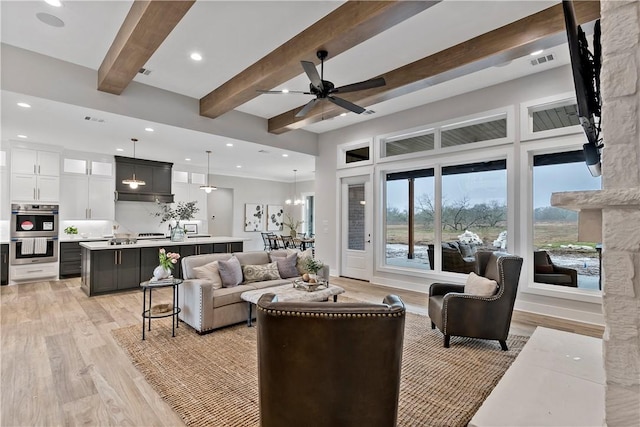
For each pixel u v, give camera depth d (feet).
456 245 17.37
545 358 5.63
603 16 2.27
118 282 17.83
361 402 4.50
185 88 16.31
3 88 12.24
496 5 9.91
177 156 26.03
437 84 14.89
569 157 13.93
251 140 20.40
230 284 13.42
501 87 15.20
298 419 4.51
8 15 10.43
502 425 3.88
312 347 4.43
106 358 9.57
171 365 9.18
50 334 11.45
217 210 37.27
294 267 15.93
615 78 2.20
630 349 2.12
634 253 2.10
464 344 10.80
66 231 23.25
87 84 14.17
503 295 10.23
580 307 13.10
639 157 2.10
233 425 6.65
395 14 9.09
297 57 11.44
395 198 20.25
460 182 17.28
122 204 27.07
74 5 9.91
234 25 10.89
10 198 19.86
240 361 9.46
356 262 21.90
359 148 22.29
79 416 6.88
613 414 2.18
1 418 6.77
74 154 23.57
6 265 19.69
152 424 6.66
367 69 14.02
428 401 7.54
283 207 40.70
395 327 4.55
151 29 9.73
